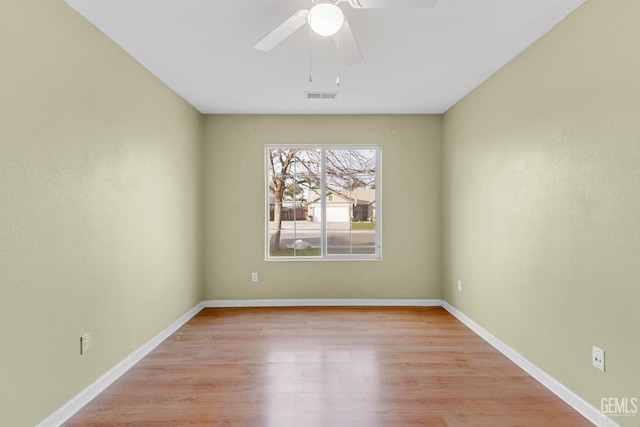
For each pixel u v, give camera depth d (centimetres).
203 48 251
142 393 223
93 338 220
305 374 248
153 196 297
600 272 187
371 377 244
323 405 209
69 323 199
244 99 362
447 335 325
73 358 202
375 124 420
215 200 418
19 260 167
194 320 368
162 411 203
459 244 370
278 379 241
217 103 376
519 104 260
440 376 245
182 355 281
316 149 432
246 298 421
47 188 183
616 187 177
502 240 285
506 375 247
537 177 240
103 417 197
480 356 279
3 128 158
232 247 420
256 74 298
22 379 169
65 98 195
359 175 432
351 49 203
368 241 432
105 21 215
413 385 233
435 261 423
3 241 159
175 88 329
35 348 176
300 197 433
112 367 239
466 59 270
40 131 178
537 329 241
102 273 229
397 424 191
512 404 210
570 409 204
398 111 408
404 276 423
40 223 179
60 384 192
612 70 179
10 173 162
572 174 207
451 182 390
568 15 209
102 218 229
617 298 177
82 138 209
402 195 422
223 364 265
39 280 178
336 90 337
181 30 226
